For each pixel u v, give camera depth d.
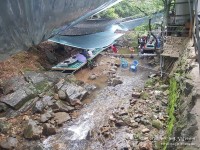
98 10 3.77
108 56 16.64
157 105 9.65
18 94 10.65
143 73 13.74
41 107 10.15
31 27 2.12
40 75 12.38
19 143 8.41
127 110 9.80
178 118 5.68
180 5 10.95
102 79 13.41
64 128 9.25
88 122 9.52
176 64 9.92
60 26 2.67
